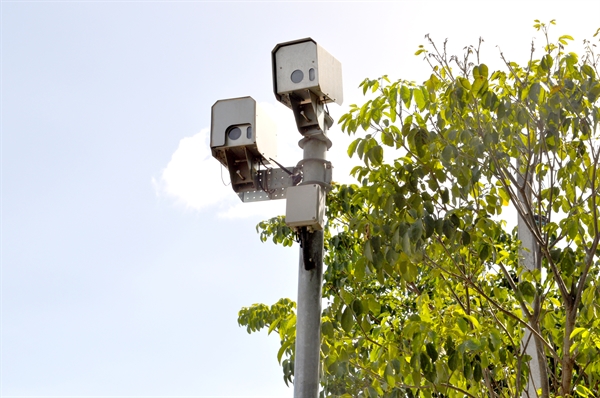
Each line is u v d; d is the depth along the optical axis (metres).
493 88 5.41
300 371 4.25
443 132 5.06
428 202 4.45
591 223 5.16
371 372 4.88
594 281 5.01
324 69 4.55
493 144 4.98
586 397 5.05
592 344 4.82
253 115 4.70
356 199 5.14
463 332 4.25
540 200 5.47
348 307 4.50
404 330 4.32
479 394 5.35
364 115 4.84
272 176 4.83
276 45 4.57
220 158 4.79
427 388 4.68
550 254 5.17
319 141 4.62
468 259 5.51
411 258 4.39
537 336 5.32
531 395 6.18
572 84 5.09
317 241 4.46
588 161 5.28
